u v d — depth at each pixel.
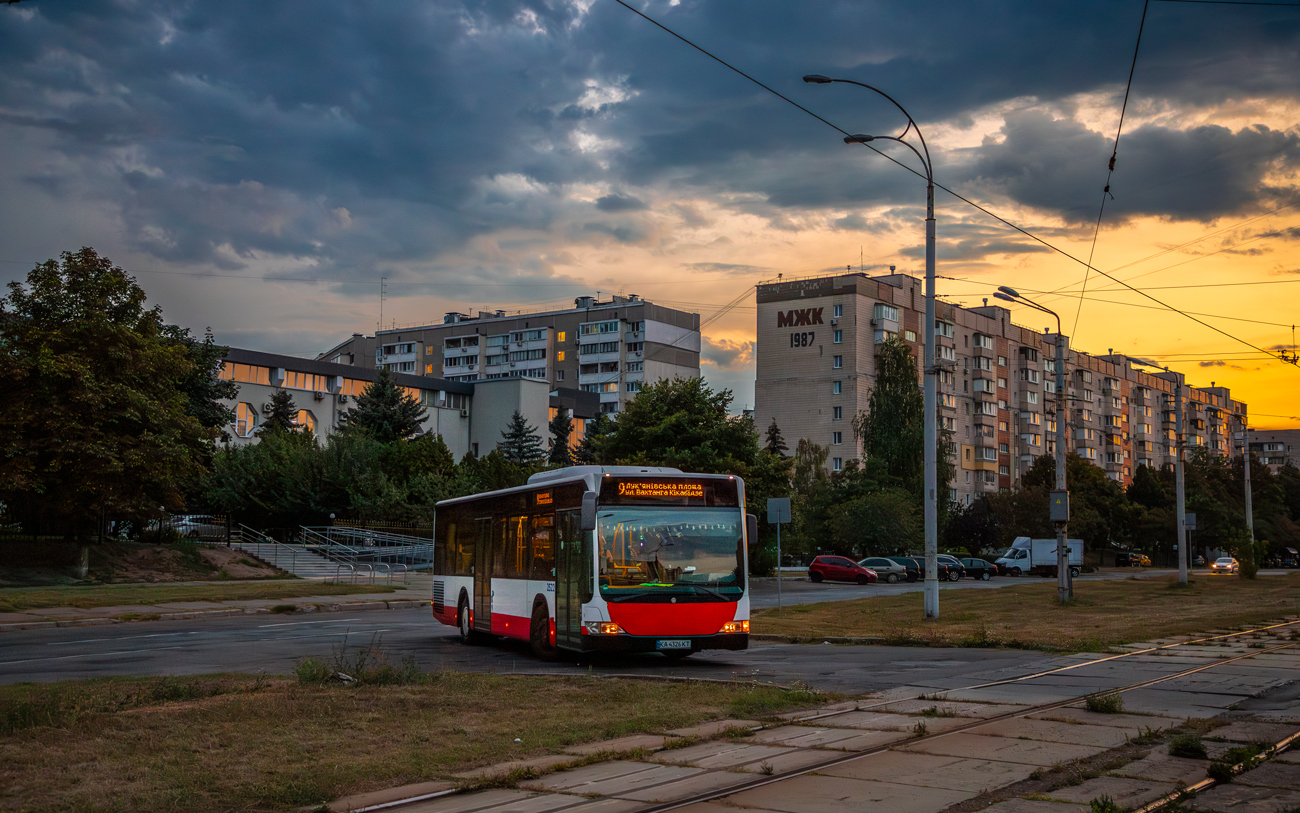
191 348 54.69
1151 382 148.50
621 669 15.93
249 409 80.12
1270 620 23.55
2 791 6.92
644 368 123.31
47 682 13.92
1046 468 100.00
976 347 106.75
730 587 16.50
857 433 88.94
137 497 37.56
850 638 20.48
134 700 10.77
